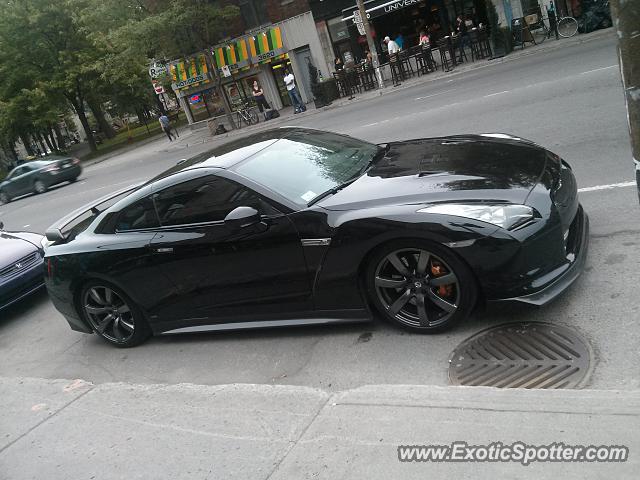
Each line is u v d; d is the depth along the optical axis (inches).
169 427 135.3
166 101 2262.6
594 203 207.2
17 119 1589.6
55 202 716.0
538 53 707.4
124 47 1039.6
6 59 1530.5
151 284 186.2
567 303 149.6
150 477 119.1
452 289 147.5
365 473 102.6
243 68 1109.1
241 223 155.1
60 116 1765.5
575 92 400.2
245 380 158.9
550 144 296.8
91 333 211.3
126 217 190.2
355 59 1037.2
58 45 1544.0
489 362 134.3
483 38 800.9
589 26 722.2
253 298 171.6
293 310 167.6
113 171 954.7
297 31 1044.5
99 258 190.9
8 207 840.3
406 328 154.9
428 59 868.0
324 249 154.5
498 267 137.6
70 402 160.9
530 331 142.0
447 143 186.5
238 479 110.9
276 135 197.0
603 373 120.4
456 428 107.8
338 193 161.8
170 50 1028.5
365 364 148.9
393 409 118.5
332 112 818.2
